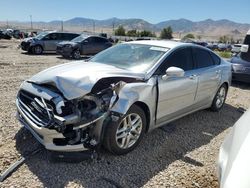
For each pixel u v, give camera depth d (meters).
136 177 3.66
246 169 2.25
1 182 3.35
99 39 18.97
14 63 13.27
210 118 6.19
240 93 9.09
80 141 3.67
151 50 4.98
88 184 3.44
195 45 5.68
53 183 3.41
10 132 4.65
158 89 4.40
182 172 3.86
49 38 20.00
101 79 3.84
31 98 3.96
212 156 4.39
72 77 3.79
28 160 3.83
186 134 5.18
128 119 4.05
